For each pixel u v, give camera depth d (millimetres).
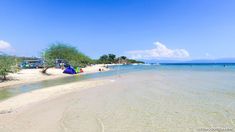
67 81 29297
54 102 13602
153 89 19125
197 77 33656
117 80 29141
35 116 10273
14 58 30203
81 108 11750
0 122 9320
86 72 54375
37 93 17469
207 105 12039
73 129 8297
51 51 73438
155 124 8703
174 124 8688
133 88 19984
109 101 13562
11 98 15461
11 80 28625
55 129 8344
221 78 31094
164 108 11406
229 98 14133
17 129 8391
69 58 74938
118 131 7977
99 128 8344
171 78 31969
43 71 41188
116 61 183625
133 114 10250
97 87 21047
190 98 14289
